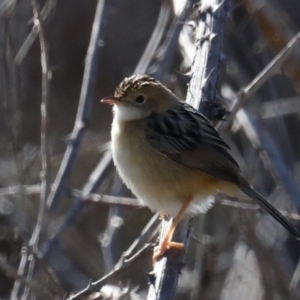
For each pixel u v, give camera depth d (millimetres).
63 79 18484
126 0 18422
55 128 17641
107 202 10547
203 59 9898
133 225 15656
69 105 18156
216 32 9961
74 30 18672
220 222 12828
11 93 11938
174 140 9914
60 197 10023
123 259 9516
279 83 14141
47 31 17609
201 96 9883
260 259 12289
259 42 13211
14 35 13695
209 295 12461
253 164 13016
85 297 9125
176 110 10109
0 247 12789
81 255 13477
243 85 12680
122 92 10094
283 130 13055
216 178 10031
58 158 14945
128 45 18531
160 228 10188
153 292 8328
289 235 13438
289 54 10375
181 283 13375
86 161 16562
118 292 9469
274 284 12266
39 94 17453
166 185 10008
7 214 12547
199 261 12352
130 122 10086
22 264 10008
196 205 10195
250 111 12430
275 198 13164
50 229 12164
